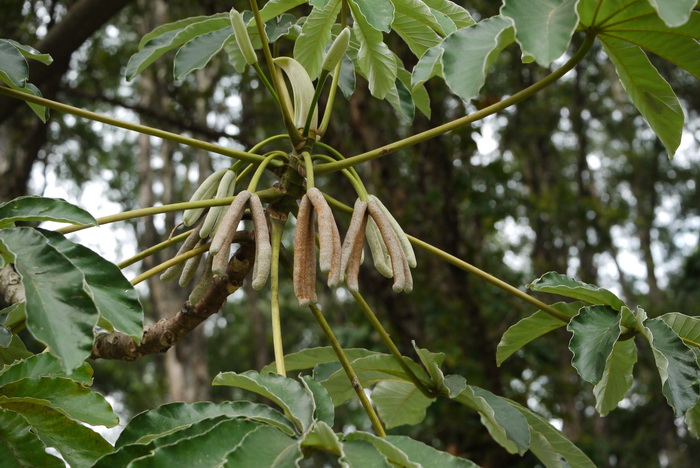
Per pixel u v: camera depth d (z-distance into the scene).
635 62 2.35
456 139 8.99
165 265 2.29
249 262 2.40
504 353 2.72
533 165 13.95
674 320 2.46
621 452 13.00
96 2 5.04
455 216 9.23
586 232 13.22
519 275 11.43
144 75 11.58
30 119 8.62
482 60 1.89
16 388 1.98
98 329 2.66
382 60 2.72
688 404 2.10
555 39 1.74
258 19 2.37
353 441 1.61
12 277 2.66
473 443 8.59
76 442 1.98
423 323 9.29
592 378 2.16
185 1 8.48
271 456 1.54
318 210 2.09
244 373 1.86
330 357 2.81
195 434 1.63
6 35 7.61
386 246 2.17
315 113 2.57
